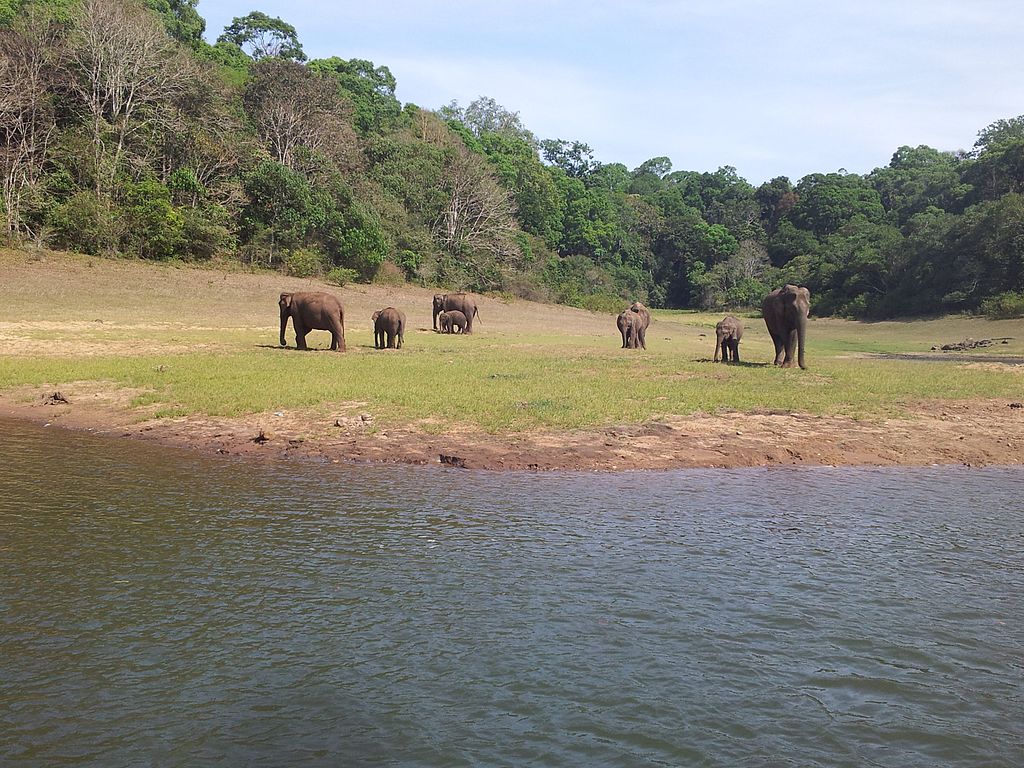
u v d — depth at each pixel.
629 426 13.52
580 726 4.60
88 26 50.75
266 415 14.01
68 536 7.73
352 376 18.20
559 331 46.12
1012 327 57.38
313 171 62.00
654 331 51.62
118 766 4.16
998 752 4.45
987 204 71.94
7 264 39.22
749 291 99.00
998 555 7.67
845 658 5.49
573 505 9.17
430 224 71.12
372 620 5.93
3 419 14.15
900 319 70.94
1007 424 14.70
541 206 91.62
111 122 51.81
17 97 45.97
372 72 95.19
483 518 8.55
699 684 5.10
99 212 45.81
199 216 50.31
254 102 63.34
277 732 4.50
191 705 4.77
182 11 78.12
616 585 6.69
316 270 54.66
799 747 4.45
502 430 12.95
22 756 4.23
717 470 11.30
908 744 4.51
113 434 12.96
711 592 6.59
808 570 7.16
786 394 17.16
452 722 4.62
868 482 10.76
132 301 37.38
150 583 6.57
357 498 9.27
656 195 128.50
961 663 5.46
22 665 5.20
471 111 116.19
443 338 34.69
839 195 110.25
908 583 6.89
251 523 8.22
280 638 5.62
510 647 5.54
